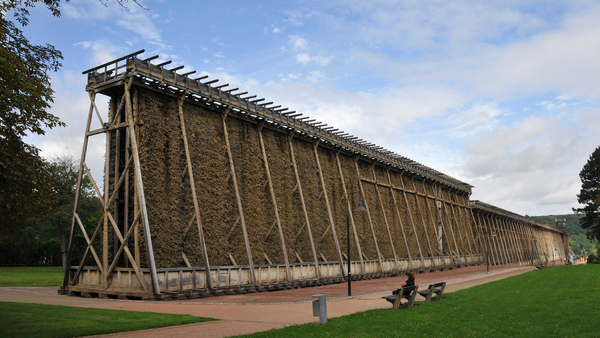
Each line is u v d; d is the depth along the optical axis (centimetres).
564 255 15538
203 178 2811
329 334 1078
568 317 1318
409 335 1077
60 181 5231
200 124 2889
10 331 1080
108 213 2336
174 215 2559
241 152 3191
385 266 4325
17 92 1221
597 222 7919
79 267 2389
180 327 1249
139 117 2481
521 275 3534
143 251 2359
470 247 6988
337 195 4212
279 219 3297
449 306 1620
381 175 5106
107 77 2555
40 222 5878
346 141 4419
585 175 8312
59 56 1467
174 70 2667
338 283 3400
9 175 1103
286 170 3603
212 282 2398
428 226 5947
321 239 3841
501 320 1292
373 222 4691
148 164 2480
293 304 1905
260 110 3347
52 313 1384
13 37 1348
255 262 3088
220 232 2838
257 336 1052
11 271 4781
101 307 1725
